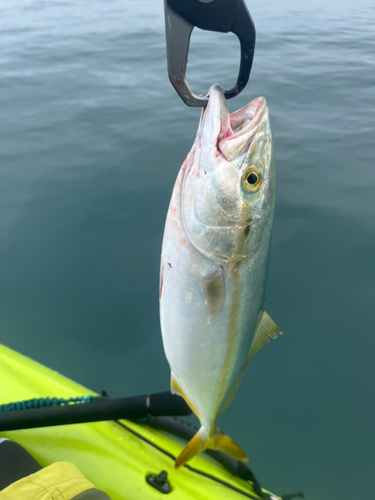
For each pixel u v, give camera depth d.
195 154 0.36
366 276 0.95
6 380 0.64
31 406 0.53
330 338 0.83
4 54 2.45
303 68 2.18
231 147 0.35
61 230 1.08
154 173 1.32
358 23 3.15
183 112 1.73
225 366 0.39
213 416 0.43
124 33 2.81
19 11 3.62
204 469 0.54
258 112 0.37
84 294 0.93
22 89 1.96
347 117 1.67
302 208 1.16
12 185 1.26
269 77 2.05
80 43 2.61
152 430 0.58
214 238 0.35
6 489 0.41
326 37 2.77
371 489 0.64
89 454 0.54
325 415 0.72
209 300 0.36
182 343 0.38
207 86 1.88
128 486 0.51
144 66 2.23
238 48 2.48
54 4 3.90
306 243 1.04
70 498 0.40
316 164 1.36
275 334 0.43
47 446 0.55
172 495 0.50
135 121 1.66
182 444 0.57
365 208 1.16
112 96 1.88
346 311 0.88
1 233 1.07
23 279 0.95
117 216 1.13
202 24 0.31
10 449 0.48
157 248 1.03
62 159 1.40
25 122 1.65
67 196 1.21
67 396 0.61
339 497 0.64
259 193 0.36
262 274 0.38
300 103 1.79
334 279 0.95
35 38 2.74
